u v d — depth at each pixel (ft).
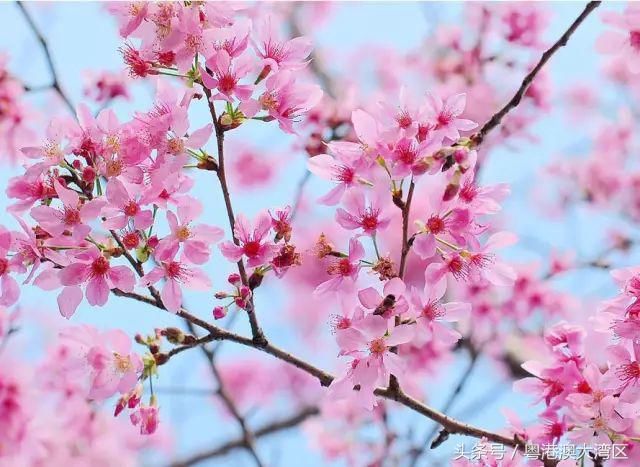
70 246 3.82
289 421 5.62
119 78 4.88
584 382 3.97
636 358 3.88
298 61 3.90
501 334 5.46
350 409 5.24
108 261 3.83
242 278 3.86
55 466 4.79
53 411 4.76
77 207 3.80
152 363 3.86
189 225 3.84
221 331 3.89
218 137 3.84
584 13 4.00
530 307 5.36
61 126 3.84
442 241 3.84
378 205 3.85
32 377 4.49
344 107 4.67
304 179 4.48
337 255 3.87
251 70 3.84
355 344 3.81
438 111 3.85
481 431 3.98
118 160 3.81
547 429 4.03
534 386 4.03
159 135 3.81
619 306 3.91
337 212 3.86
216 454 5.67
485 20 5.79
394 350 3.90
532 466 3.98
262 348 3.91
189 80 3.84
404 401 3.96
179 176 3.83
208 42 3.80
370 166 3.85
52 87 4.50
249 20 3.85
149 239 3.82
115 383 3.84
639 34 4.25
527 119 5.68
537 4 5.62
